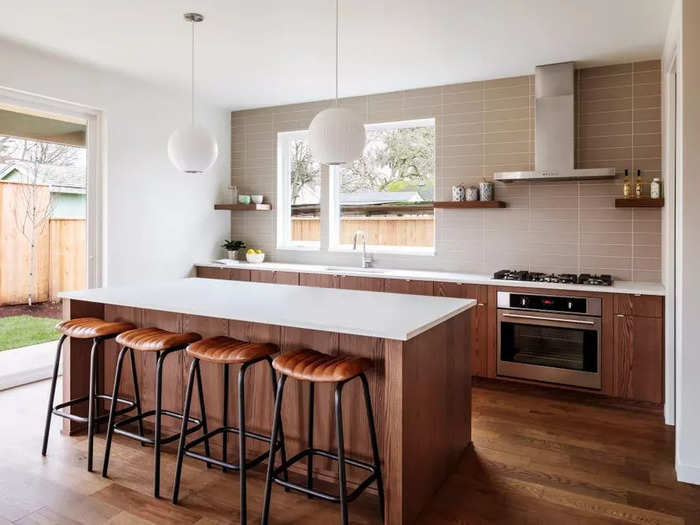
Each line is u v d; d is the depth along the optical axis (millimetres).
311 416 2533
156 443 2453
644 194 4070
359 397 2447
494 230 4656
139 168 4840
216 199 5816
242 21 3338
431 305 2688
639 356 3676
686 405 2592
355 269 5039
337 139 2662
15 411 3520
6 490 2465
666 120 3596
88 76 4336
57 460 2783
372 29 3453
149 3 3080
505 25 3385
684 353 2590
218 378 2873
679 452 2621
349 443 2480
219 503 2377
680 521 2246
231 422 2834
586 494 2482
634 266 4137
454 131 4781
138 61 4172
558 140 4125
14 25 3426
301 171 5805
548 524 2225
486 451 2963
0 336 3982
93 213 4535
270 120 5758
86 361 3252
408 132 5199
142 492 2463
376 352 2391
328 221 5500
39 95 4016
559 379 3936
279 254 5781
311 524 2223
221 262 5586
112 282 4617
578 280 4020
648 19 3293
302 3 3064
